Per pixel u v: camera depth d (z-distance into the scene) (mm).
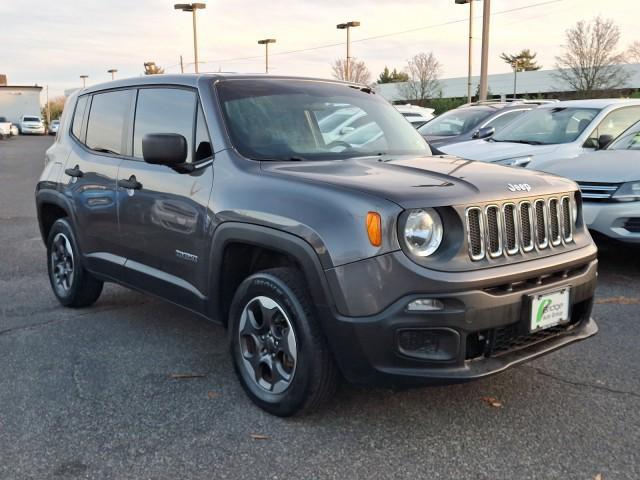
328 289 3043
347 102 4523
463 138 10852
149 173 4207
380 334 2949
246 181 3549
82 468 2979
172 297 4129
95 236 4840
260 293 3445
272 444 3178
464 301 2943
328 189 3182
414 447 3141
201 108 4016
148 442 3205
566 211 3584
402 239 2941
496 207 3158
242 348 3611
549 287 3285
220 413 3508
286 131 4004
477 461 3016
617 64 46406
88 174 4879
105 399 3688
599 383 3855
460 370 2998
